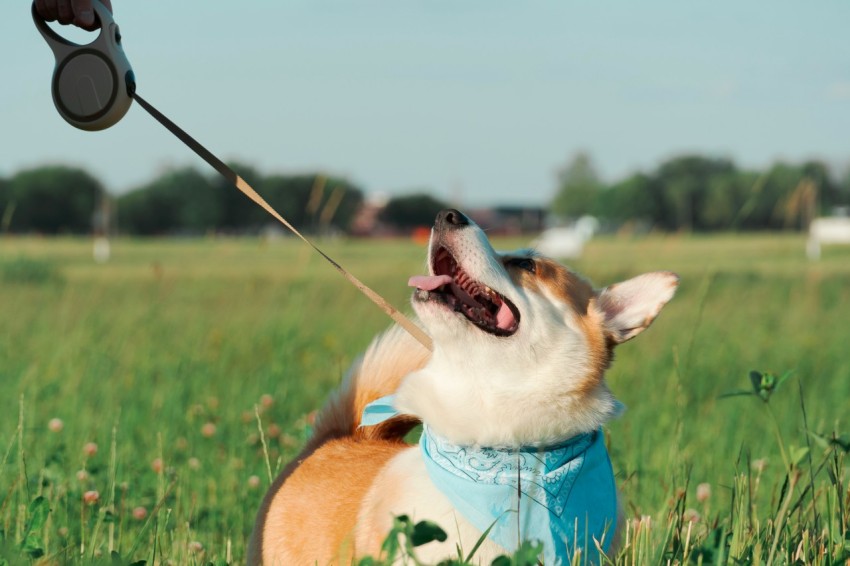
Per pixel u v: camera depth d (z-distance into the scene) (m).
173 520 2.96
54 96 2.66
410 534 2.33
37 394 3.70
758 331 6.33
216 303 8.15
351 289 8.88
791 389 4.46
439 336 2.63
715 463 3.41
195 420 3.66
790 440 3.58
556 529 2.57
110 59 2.65
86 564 2.57
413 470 2.62
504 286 2.66
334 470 2.76
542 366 2.63
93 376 4.13
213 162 2.70
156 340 5.42
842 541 2.57
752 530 2.65
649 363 4.87
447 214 2.70
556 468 2.61
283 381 4.34
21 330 5.68
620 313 2.73
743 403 4.11
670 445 3.36
